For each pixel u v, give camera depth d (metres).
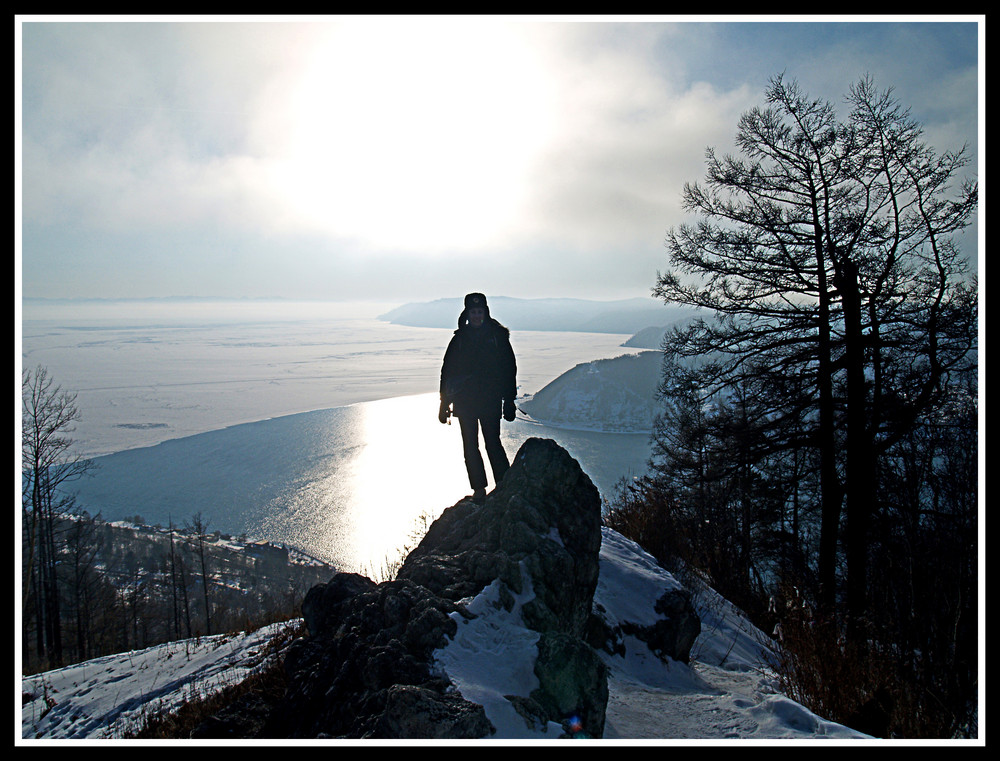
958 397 12.16
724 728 3.47
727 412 14.35
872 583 11.69
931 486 13.06
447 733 2.55
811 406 13.11
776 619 7.02
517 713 2.75
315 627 4.29
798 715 3.48
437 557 4.30
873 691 4.26
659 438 19.17
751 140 13.02
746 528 13.84
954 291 11.77
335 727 3.16
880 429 12.93
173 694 6.26
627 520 9.53
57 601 20.44
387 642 3.33
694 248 13.62
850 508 12.15
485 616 3.45
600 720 3.03
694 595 7.75
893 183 12.16
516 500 4.30
